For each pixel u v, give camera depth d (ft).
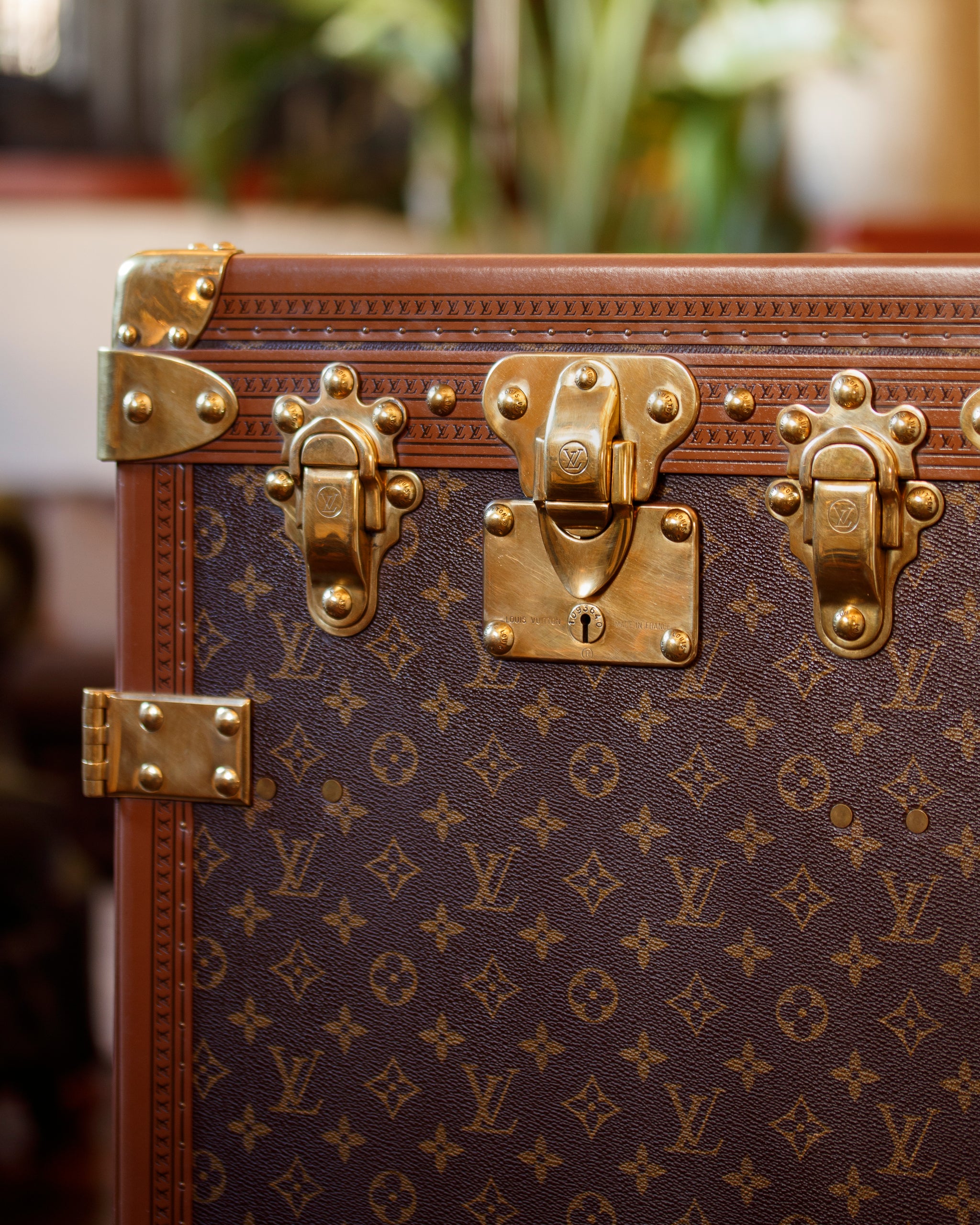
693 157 7.06
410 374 2.35
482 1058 2.39
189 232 8.66
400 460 2.36
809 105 7.67
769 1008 2.29
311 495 2.35
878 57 7.21
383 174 8.73
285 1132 2.47
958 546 2.18
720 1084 2.31
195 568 2.46
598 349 2.28
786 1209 2.30
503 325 2.32
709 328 2.25
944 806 2.22
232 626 2.45
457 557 2.36
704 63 6.91
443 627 2.37
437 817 2.39
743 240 7.86
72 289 8.48
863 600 2.20
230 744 2.44
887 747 2.23
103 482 7.97
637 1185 2.35
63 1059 5.61
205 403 2.41
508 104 7.57
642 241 7.68
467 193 7.54
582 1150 2.36
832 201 7.67
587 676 2.33
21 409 8.18
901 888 2.24
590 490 2.22
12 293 8.44
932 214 7.09
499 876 2.38
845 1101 2.27
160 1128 2.52
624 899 2.33
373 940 2.42
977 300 2.16
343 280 2.37
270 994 2.47
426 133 8.02
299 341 2.39
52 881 5.70
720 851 2.30
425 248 8.68
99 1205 4.83
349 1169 2.45
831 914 2.26
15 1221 4.69
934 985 2.24
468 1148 2.40
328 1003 2.44
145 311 2.44
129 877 2.51
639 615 2.29
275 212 8.71
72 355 8.38
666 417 2.25
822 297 2.21
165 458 2.45
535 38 7.29
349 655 2.41
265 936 2.46
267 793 2.45
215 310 2.41
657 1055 2.33
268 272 2.40
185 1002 2.50
